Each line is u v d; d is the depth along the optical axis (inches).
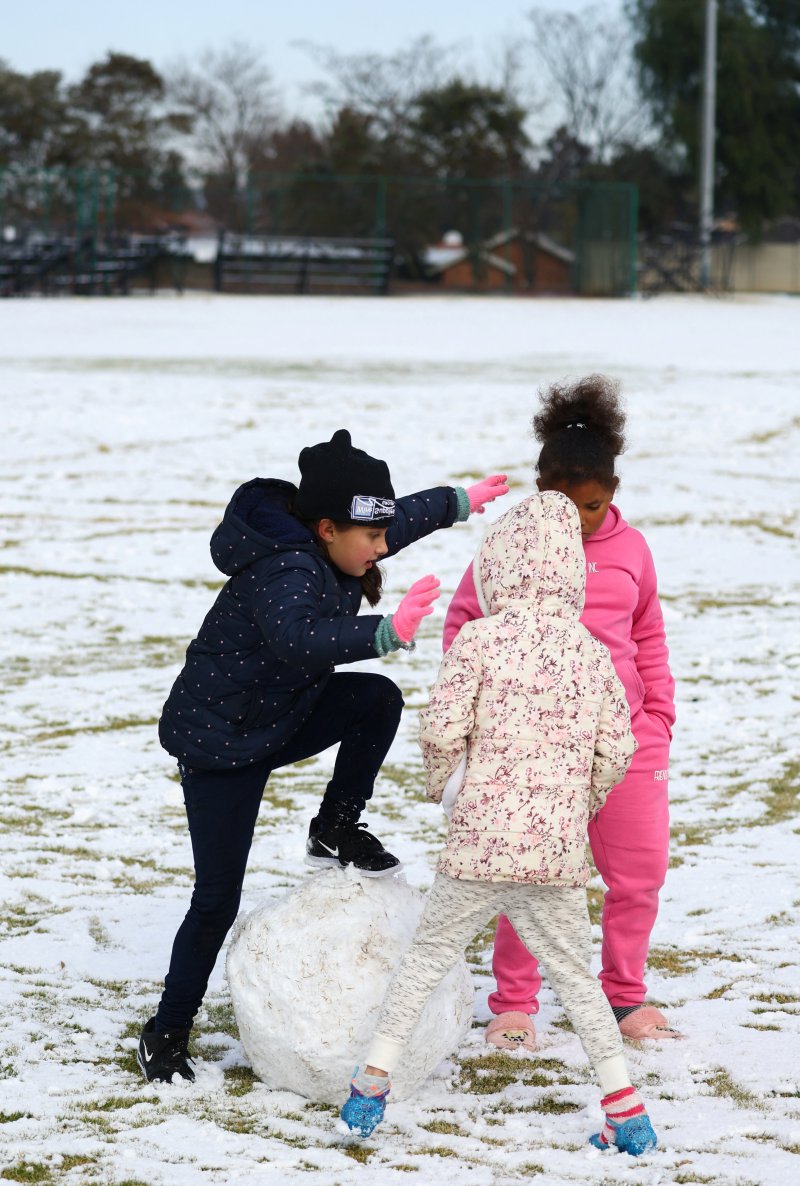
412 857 211.0
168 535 471.8
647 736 153.3
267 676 137.8
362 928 141.3
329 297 1921.8
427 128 2689.5
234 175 2023.9
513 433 664.4
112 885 201.0
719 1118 132.0
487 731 130.5
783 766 253.4
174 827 227.5
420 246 2101.4
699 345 1160.8
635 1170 121.6
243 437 658.2
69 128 3191.4
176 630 359.3
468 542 461.1
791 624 358.9
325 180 2053.4
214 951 144.6
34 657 332.8
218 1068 147.8
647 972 170.6
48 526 482.6
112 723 283.1
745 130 2368.4
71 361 973.2
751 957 173.9
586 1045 129.3
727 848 214.5
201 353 1053.2
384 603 374.0
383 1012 133.0
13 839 219.1
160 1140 128.6
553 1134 131.3
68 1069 145.2
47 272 1824.6
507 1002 157.1
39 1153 124.8
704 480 570.6
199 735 139.6
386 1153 127.5
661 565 430.9
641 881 153.9
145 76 3267.7
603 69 2886.3
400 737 278.5
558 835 128.0
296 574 132.7
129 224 2036.2
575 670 131.1
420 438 650.8
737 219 2375.7
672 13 2343.8
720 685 305.9
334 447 136.8
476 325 1381.6
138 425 685.9
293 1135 131.6
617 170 2556.6
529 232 2076.8
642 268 2108.8
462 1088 143.4
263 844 219.3
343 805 147.6
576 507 141.6
